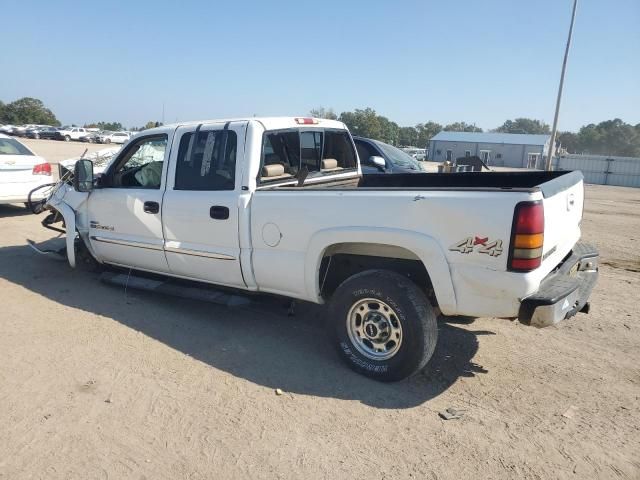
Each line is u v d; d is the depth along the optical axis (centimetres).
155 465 295
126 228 541
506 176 545
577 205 436
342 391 382
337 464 299
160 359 427
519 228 331
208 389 380
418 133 11531
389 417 349
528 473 295
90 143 5709
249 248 448
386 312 388
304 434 327
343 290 403
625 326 523
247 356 438
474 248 345
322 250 405
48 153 3084
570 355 452
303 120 512
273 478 286
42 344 450
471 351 456
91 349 442
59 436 319
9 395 365
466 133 7119
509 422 345
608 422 347
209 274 483
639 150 11550
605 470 298
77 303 554
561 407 365
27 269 676
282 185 482
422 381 400
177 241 496
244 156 448
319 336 484
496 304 348
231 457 303
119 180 560
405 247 369
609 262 838
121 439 318
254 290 465
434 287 364
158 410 350
